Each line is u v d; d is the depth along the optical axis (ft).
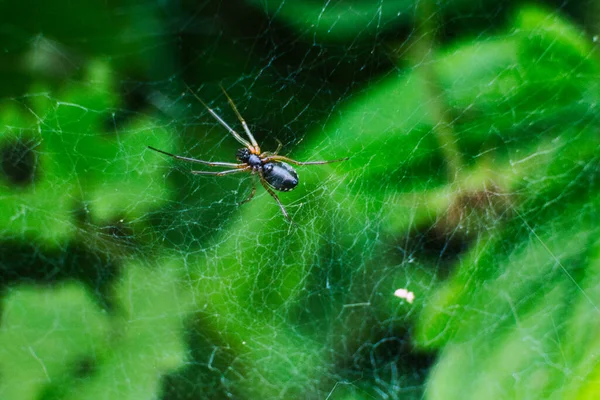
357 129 0.50
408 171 0.51
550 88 0.50
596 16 0.50
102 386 0.50
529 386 0.49
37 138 0.51
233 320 0.51
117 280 0.51
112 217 0.51
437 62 0.51
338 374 0.51
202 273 0.51
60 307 0.51
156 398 0.50
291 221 0.51
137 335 0.51
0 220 0.51
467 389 0.49
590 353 0.48
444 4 0.51
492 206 0.51
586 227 0.50
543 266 0.50
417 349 0.50
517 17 0.51
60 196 0.51
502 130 0.51
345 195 0.51
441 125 0.51
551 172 0.51
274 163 0.51
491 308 0.50
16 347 0.50
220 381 0.51
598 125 0.50
